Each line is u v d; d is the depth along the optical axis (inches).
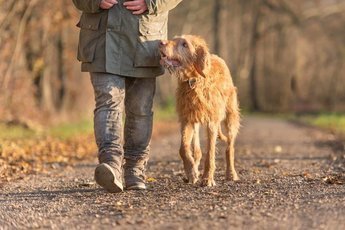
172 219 264.8
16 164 465.7
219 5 2241.6
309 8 2546.8
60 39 1143.6
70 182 387.5
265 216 267.3
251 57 2564.0
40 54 1010.1
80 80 1327.5
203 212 277.4
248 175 408.5
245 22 2554.1
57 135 784.3
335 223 252.8
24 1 833.5
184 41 337.7
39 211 293.3
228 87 374.0
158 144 741.9
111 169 304.3
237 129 392.2
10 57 853.8
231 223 254.5
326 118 1454.2
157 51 329.1
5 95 880.3
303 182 363.3
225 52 2456.9
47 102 1127.0
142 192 333.1
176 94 356.5
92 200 316.2
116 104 321.7
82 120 1099.3
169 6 325.1
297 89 2994.6
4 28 813.9
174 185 358.3
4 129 774.5
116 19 318.0
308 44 3117.6
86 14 324.8
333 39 2891.2
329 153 583.8
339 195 313.6
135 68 323.3
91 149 633.6
